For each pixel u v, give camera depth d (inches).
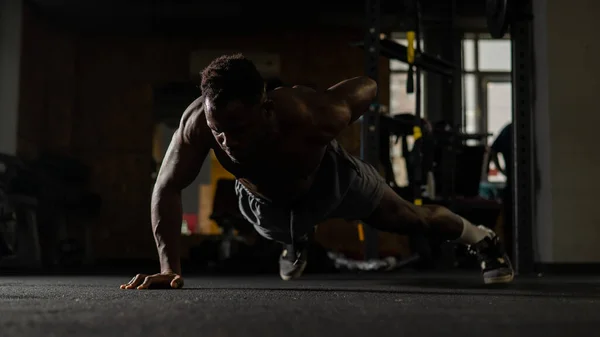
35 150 276.8
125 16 289.1
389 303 55.7
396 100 307.3
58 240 245.1
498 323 39.1
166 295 65.4
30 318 41.7
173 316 42.8
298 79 304.0
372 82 79.3
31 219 224.4
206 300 57.9
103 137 305.0
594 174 159.2
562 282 103.7
